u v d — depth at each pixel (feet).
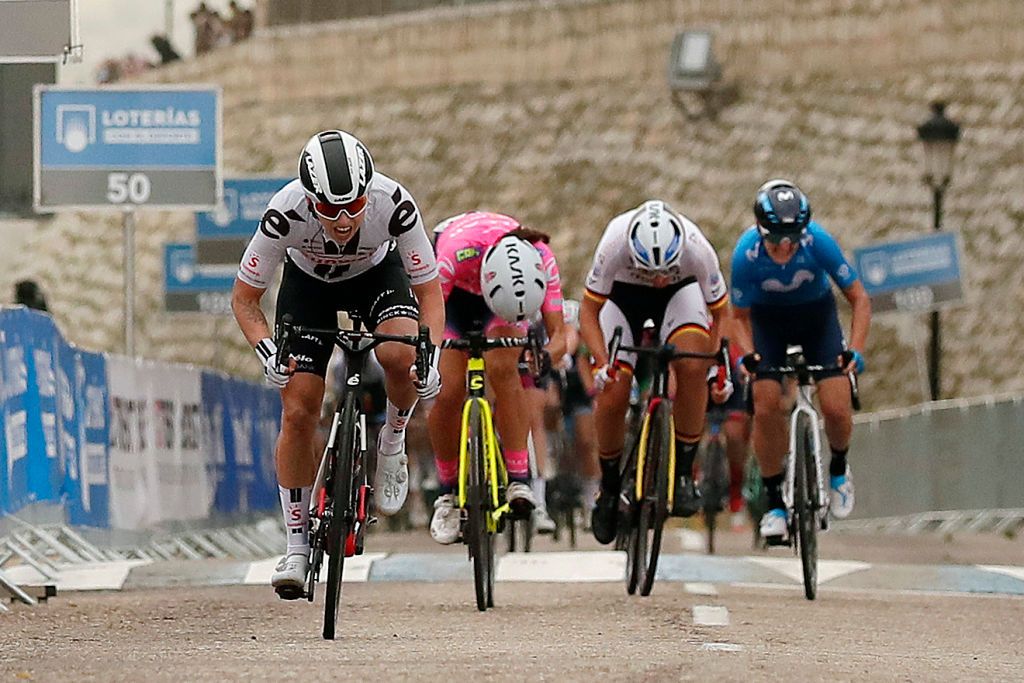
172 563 87.25
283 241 52.49
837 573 84.38
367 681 39.50
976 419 140.97
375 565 83.30
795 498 71.10
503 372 66.28
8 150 113.19
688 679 40.19
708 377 74.38
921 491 151.02
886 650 50.85
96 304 320.50
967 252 260.21
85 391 90.74
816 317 81.10
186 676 40.52
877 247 171.63
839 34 316.40
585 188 308.60
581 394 117.29
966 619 63.21
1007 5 304.09
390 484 56.08
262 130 355.36
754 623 57.82
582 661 43.98
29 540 82.84
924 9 309.42
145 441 100.68
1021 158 275.18
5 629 55.42
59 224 341.00
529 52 344.49
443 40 351.87
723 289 73.97
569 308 109.19
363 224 52.31
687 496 72.59
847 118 301.02
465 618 59.06
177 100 117.39
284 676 40.34
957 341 246.88
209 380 114.01
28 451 80.48
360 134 342.85
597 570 82.43
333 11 364.38
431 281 54.19
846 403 75.25
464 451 62.54
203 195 117.60
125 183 117.39
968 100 293.23
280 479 53.16
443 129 335.47
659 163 308.19
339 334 51.47
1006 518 136.36
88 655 46.47
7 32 73.77
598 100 327.88
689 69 315.99
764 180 296.10
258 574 81.87
